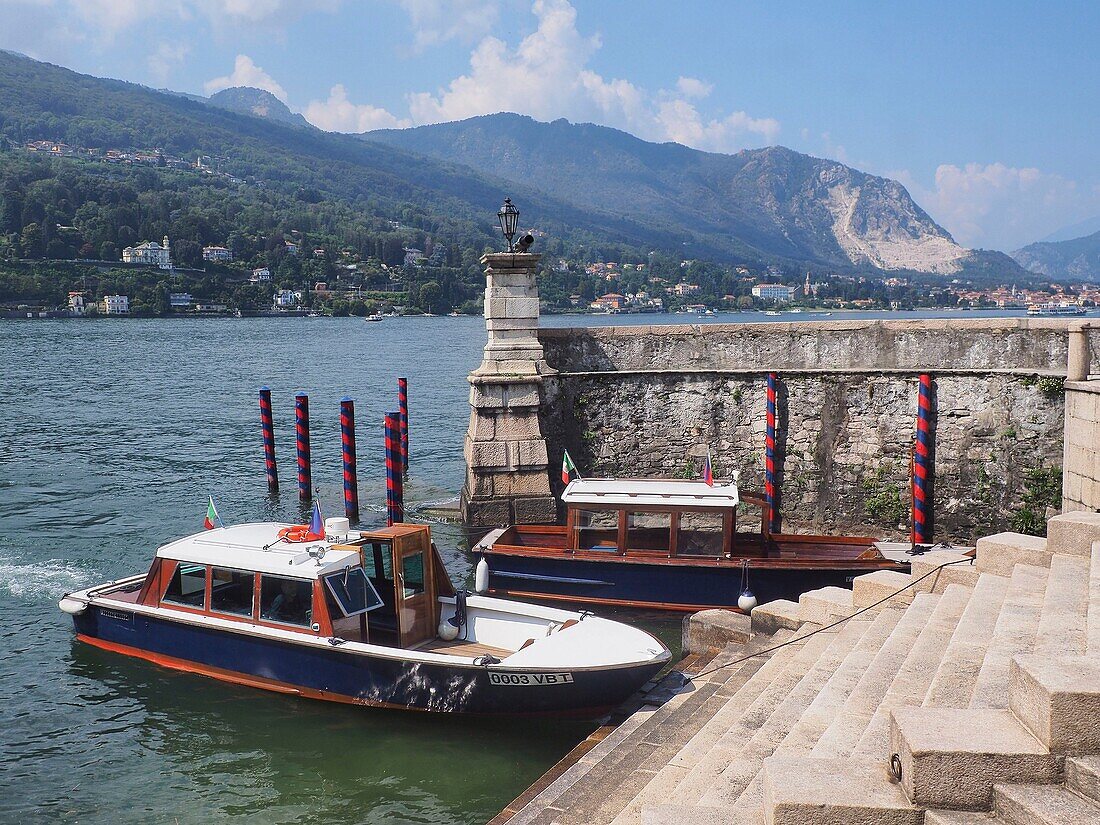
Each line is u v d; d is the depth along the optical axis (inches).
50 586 722.2
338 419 1734.7
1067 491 580.4
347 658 492.4
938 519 724.7
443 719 485.1
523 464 792.3
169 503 1042.1
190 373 2790.4
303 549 531.2
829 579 627.8
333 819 403.5
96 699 518.3
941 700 248.4
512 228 807.1
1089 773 175.5
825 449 771.4
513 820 330.0
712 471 751.7
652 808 220.7
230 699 515.2
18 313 6924.2
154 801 419.2
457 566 766.5
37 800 420.2
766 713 345.7
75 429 1617.9
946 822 182.5
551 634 496.4
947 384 717.3
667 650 469.7
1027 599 323.0
